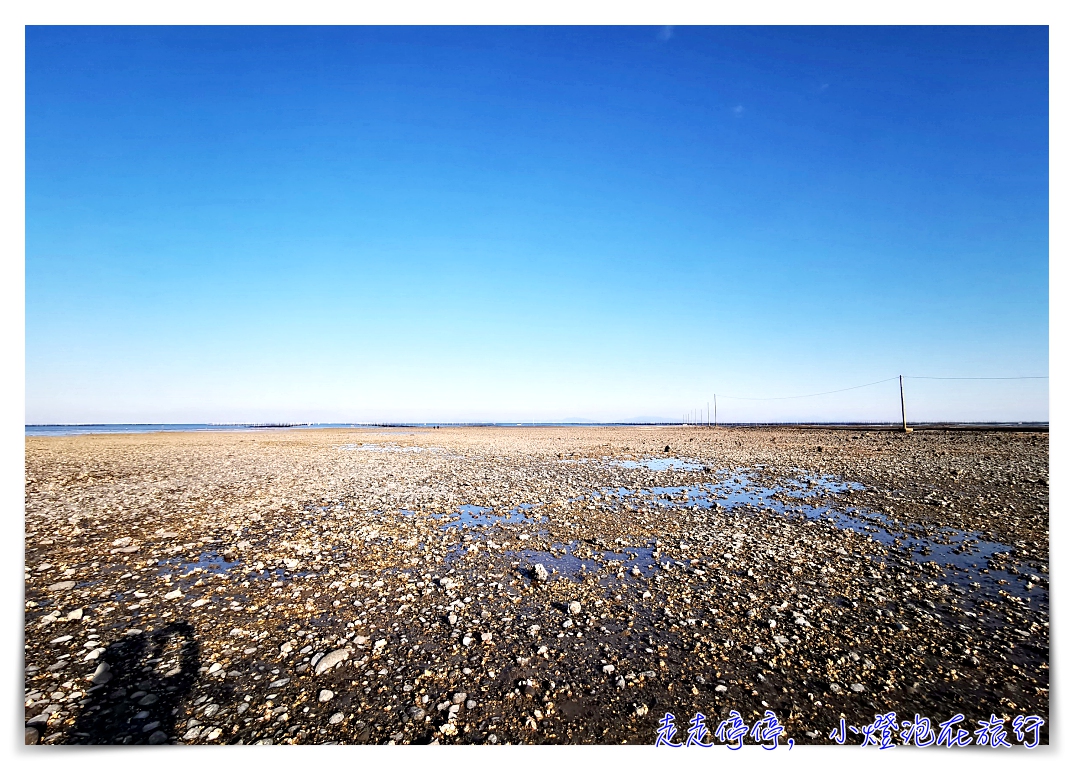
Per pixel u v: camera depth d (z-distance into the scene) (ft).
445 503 55.11
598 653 22.03
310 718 17.54
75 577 31.58
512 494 60.95
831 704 18.54
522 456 114.42
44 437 183.01
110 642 22.90
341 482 70.59
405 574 32.17
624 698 18.79
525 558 35.58
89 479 72.43
